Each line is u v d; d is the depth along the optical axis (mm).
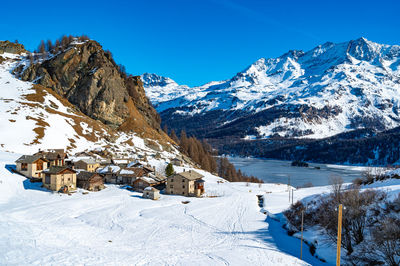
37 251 35906
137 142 164125
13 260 32344
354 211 50750
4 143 107562
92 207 67750
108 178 97625
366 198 55906
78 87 172875
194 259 41312
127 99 192750
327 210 59719
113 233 51375
